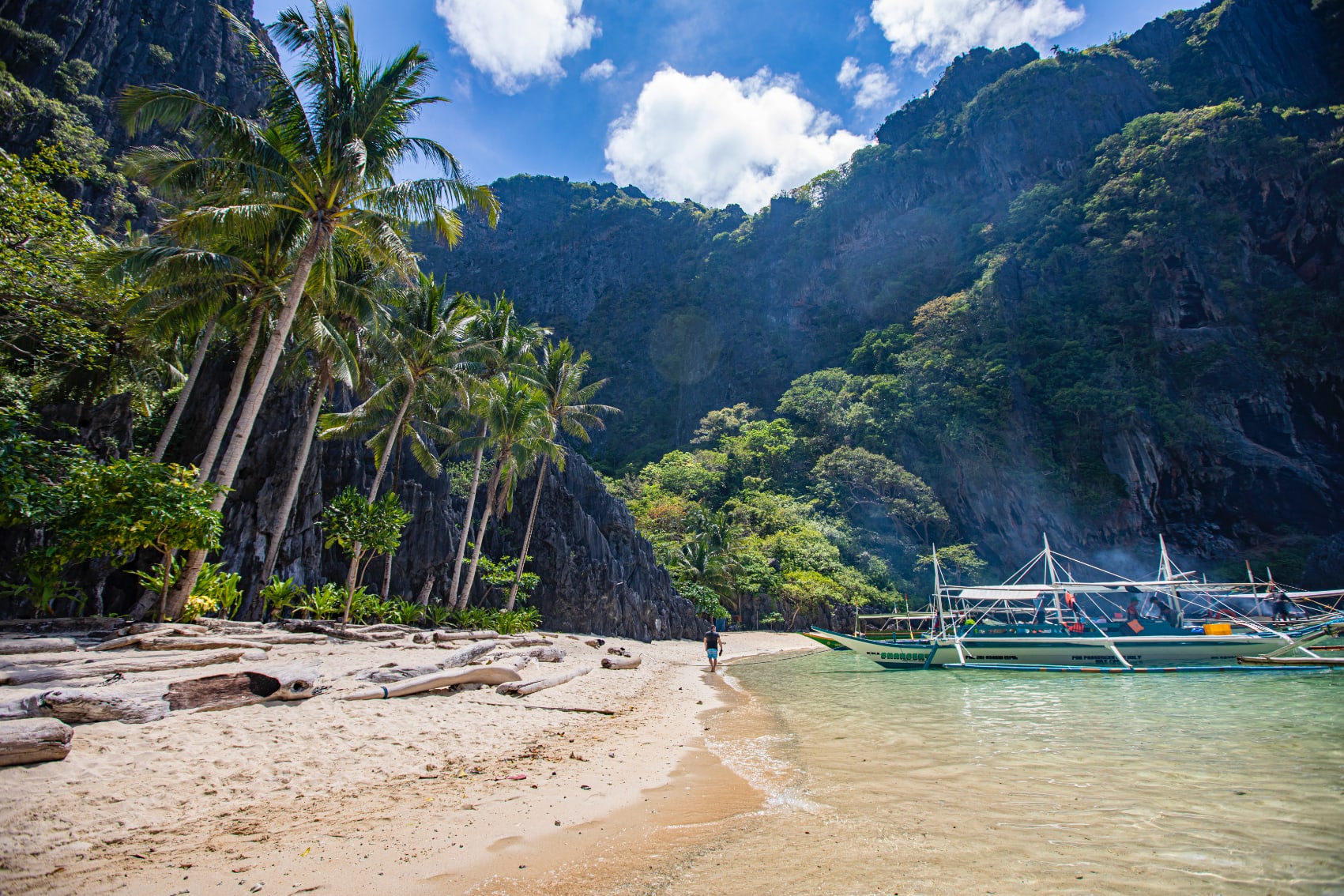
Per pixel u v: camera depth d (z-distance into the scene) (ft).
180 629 40.65
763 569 181.98
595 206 489.26
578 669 56.90
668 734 34.53
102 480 40.98
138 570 55.21
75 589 50.47
